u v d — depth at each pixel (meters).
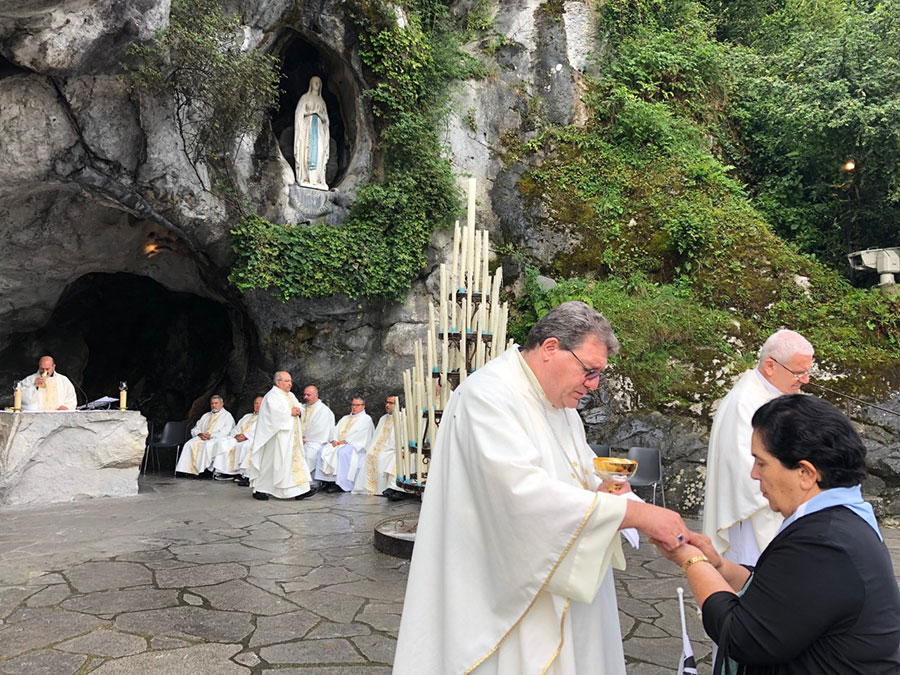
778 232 13.25
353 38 12.16
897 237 12.71
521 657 1.82
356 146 12.75
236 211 11.25
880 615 1.47
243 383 14.34
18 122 9.30
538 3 14.62
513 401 2.01
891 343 10.17
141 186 10.38
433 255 12.72
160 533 7.03
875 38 11.99
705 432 9.39
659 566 5.99
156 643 3.88
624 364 10.11
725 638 1.60
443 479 2.07
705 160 13.29
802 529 1.56
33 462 8.85
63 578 5.22
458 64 13.47
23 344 15.33
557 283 12.37
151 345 17.59
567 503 1.76
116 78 9.61
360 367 12.78
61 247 12.64
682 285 11.49
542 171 13.44
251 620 4.31
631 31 14.77
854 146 12.04
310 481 10.46
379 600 4.79
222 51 9.87
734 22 17.25
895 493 8.71
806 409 1.68
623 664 2.17
